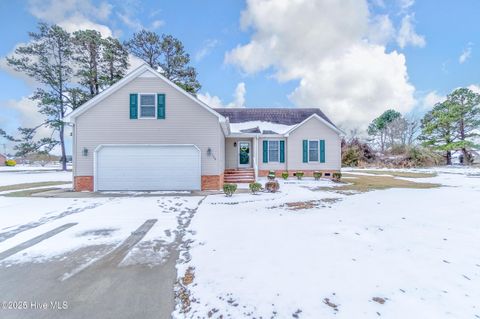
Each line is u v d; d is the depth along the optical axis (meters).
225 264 3.45
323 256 3.66
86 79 22.00
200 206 7.60
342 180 15.18
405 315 2.28
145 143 11.24
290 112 19.36
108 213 6.75
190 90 21.48
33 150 24.20
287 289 2.75
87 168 11.12
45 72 22.78
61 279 3.19
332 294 2.63
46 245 4.40
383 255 3.68
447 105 32.03
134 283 3.07
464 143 30.25
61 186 12.81
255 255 3.73
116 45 20.92
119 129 11.19
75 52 22.56
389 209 6.81
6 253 4.04
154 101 11.30
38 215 6.53
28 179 17.09
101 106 11.16
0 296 2.80
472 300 2.51
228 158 16.67
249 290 2.76
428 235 4.61
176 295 2.78
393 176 18.22
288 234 4.73
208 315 2.38
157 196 9.55
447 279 2.95
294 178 16.30
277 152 17.02
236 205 7.73
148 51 21.05
